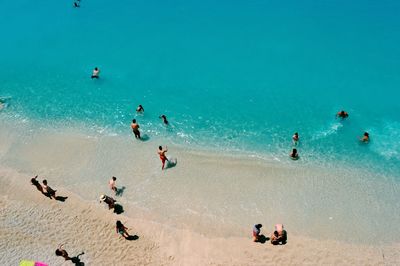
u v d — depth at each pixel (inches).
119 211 940.0
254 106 1278.3
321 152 1096.8
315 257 816.9
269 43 1561.3
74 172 1057.5
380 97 1280.8
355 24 1632.6
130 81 1418.6
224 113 1255.5
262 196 960.9
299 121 1212.5
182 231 887.1
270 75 1402.6
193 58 1507.1
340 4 1786.4
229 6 1854.1
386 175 1018.1
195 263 823.1
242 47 1551.4
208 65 1467.8
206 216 917.2
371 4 1765.5
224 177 1016.9
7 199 983.6
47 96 1366.9
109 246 866.8
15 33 1723.7
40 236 890.7
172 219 914.7
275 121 1216.2
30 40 1673.2
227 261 820.6
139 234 887.1
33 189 1008.9
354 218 901.8
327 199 950.4
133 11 1852.9
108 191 995.3
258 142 1140.5
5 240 880.3
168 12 1830.7
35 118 1269.7
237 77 1403.8
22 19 1820.9
